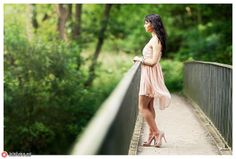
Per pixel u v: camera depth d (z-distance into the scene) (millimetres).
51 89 18906
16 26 20406
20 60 18891
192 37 26797
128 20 32438
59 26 23391
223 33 22641
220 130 8664
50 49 19266
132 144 7461
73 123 19266
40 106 18609
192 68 13734
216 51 21828
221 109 8625
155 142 7762
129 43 32906
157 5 29266
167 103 7703
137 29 32719
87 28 27406
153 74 7656
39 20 29422
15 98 18188
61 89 19062
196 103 12578
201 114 11023
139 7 29359
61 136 18641
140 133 8695
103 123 3348
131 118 7242
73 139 18703
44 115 18656
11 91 18141
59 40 20125
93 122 3307
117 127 4188
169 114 11133
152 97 7715
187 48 26875
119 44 32938
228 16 23531
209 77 10289
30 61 18891
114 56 32719
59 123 18797
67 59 19672
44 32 26625
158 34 7621
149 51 7680
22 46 18922
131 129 7379
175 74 18859
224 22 23062
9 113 18094
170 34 29344
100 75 26234
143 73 7672
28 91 18453
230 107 7809
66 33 23734
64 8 23500
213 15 24641
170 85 17516
